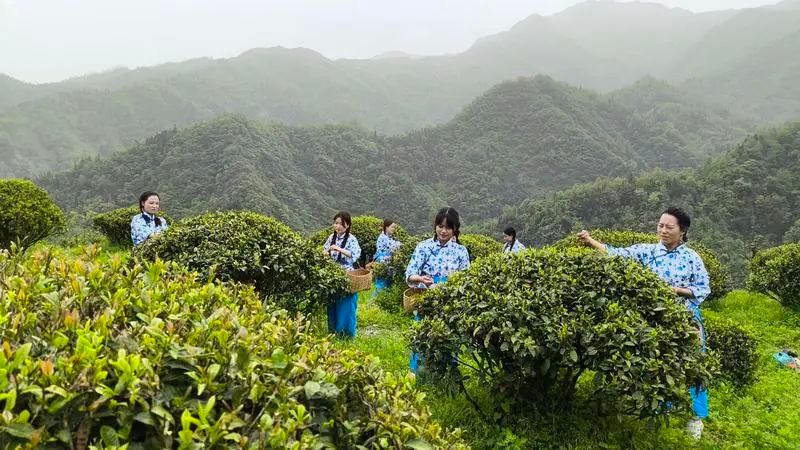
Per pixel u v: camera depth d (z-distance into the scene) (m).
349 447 1.63
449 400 3.98
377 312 7.54
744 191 47.16
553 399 3.74
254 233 4.93
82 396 1.34
